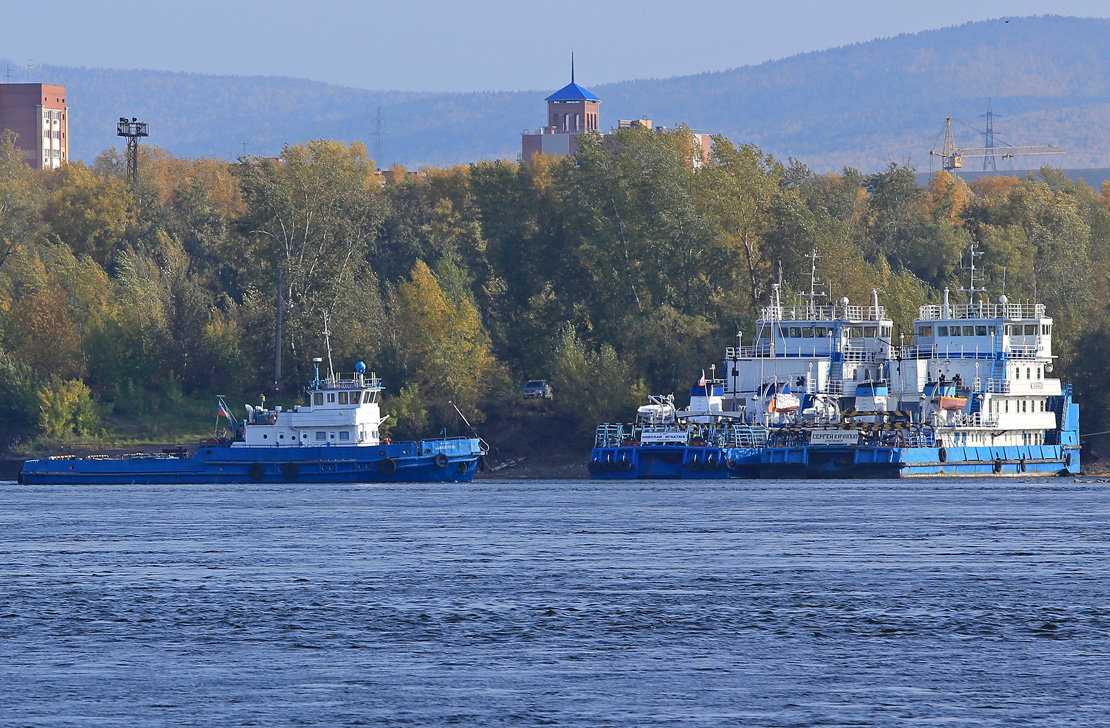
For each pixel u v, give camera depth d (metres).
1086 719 166.88
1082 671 190.12
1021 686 182.25
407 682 185.00
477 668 192.50
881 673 189.38
